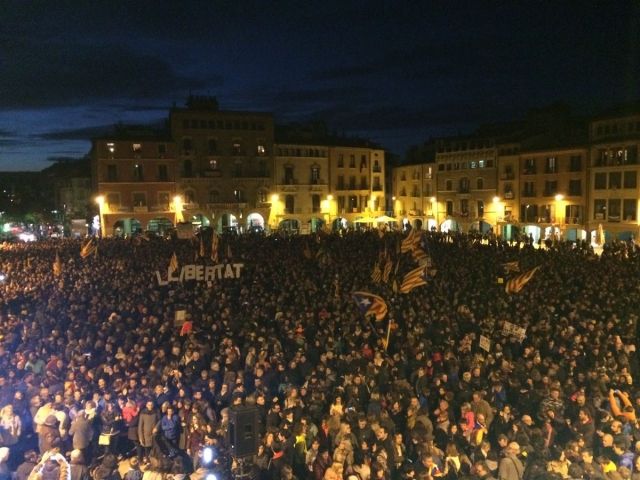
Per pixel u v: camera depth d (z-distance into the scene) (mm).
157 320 19953
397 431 12883
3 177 136750
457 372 14781
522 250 38031
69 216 91062
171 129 73000
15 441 12672
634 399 13695
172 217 72938
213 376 15094
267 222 78438
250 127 76875
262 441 11641
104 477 11297
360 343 17781
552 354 16672
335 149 83500
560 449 11625
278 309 21781
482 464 10453
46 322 20406
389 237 47625
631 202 56844
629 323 18703
